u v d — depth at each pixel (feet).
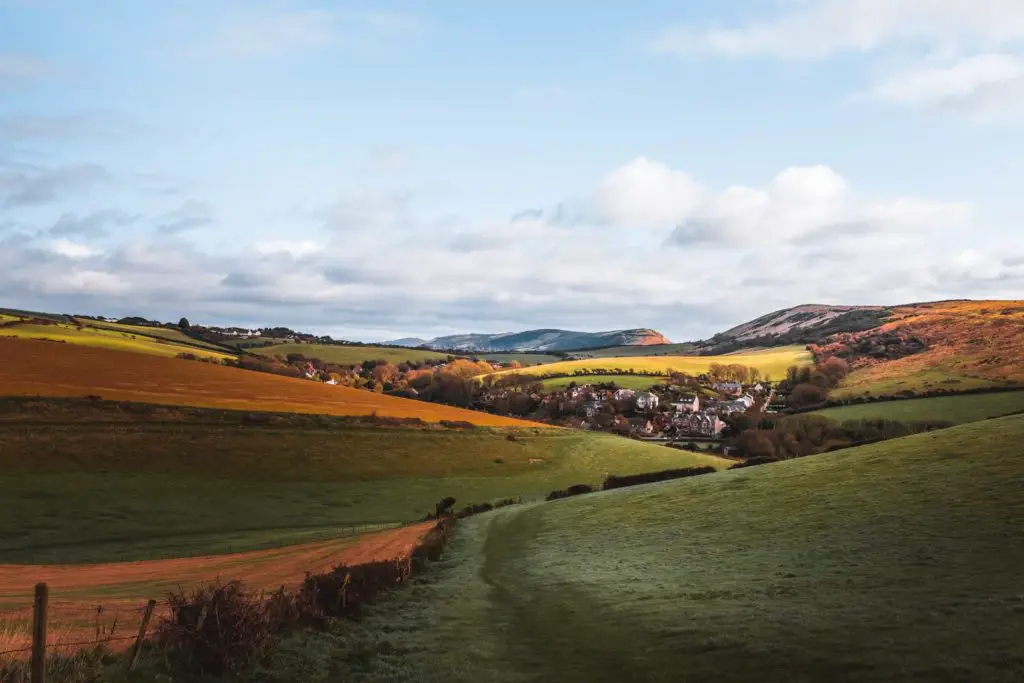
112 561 165.27
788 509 129.70
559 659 63.72
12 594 115.44
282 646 61.57
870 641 57.11
